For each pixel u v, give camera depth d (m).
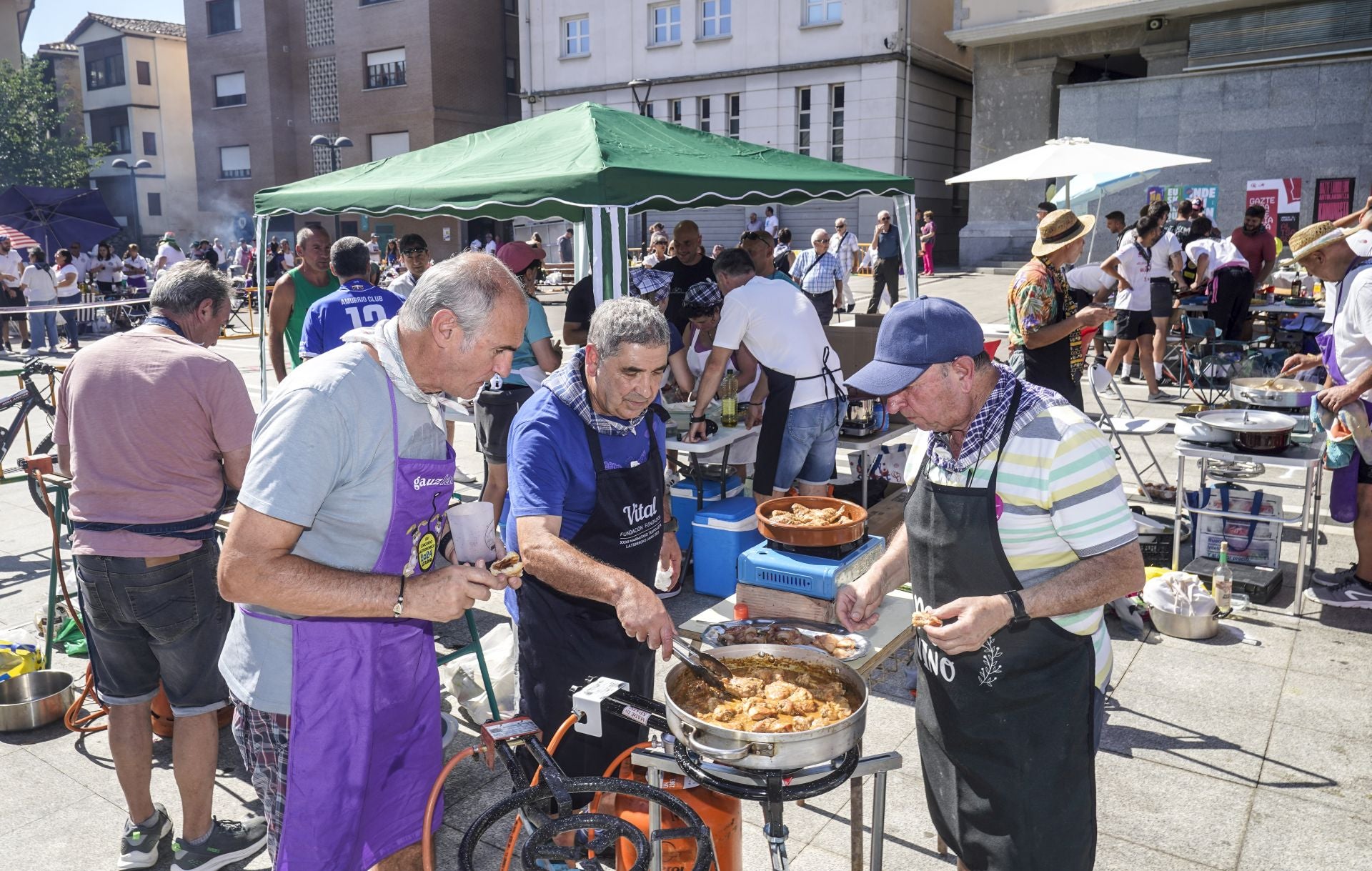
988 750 2.00
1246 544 4.86
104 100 44.69
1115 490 1.84
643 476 2.58
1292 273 11.51
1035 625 1.91
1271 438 4.47
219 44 36.78
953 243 27.36
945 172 26.81
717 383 4.91
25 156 39.62
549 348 5.41
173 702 2.74
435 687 2.24
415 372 1.91
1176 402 9.17
